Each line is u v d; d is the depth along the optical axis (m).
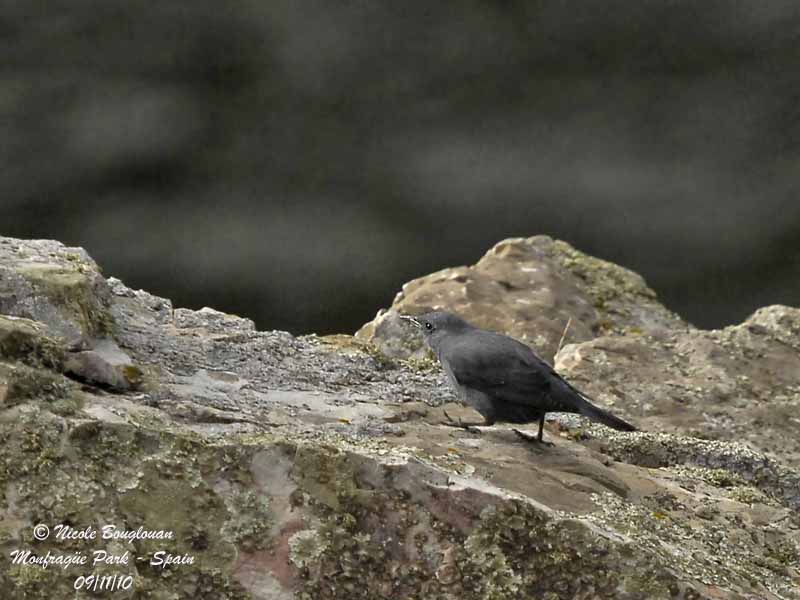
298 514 7.67
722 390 11.76
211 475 7.71
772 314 13.03
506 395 9.44
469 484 7.87
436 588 7.63
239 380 9.45
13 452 7.56
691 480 9.88
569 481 8.95
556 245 14.93
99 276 9.58
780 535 9.21
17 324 8.24
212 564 7.52
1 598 7.23
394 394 10.07
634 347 12.29
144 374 9.02
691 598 7.72
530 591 7.65
